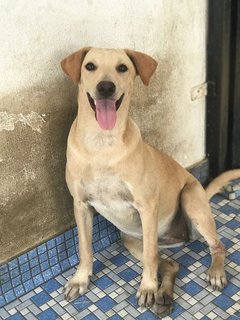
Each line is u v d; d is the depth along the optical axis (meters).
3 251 0.92
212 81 1.18
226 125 1.23
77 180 0.87
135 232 0.98
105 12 0.92
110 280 0.98
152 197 0.89
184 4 1.06
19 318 0.90
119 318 0.89
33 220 0.95
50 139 0.92
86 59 0.81
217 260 0.97
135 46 1.00
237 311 0.89
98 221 1.05
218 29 1.11
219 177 1.12
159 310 0.89
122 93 0.81
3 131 0.85
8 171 0.88
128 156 0.84
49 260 0.99
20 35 0.81
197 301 0.92
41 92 0.88
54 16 0.85
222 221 1.14
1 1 0.77
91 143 0.83
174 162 1.01
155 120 1.10
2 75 0.81
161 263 0.96
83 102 0.83
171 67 1.09
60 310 0.91
